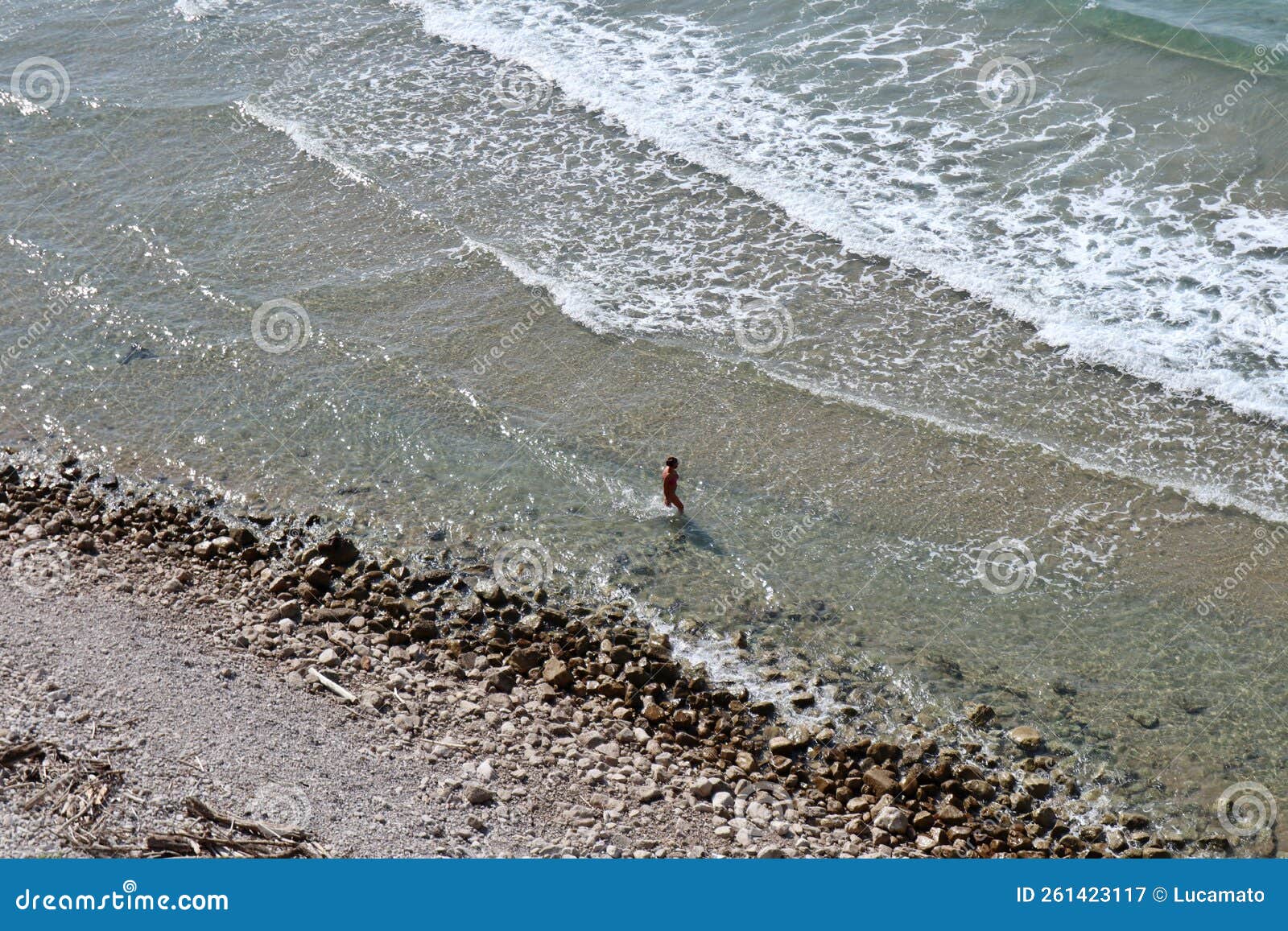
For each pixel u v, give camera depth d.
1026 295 21.47
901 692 14.71
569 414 19.30
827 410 19.25
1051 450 18.28
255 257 23.12
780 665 15.11
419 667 14.62
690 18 32.22
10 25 33.28
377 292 22.14
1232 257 21.91
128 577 15.47
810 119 27.16
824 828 12.84
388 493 17.80
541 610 15.80
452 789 12.29
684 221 24.09
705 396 19.59
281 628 14.86
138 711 11.97
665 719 14.20
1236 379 19.38
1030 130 25.95
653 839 12.13
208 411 19.31
